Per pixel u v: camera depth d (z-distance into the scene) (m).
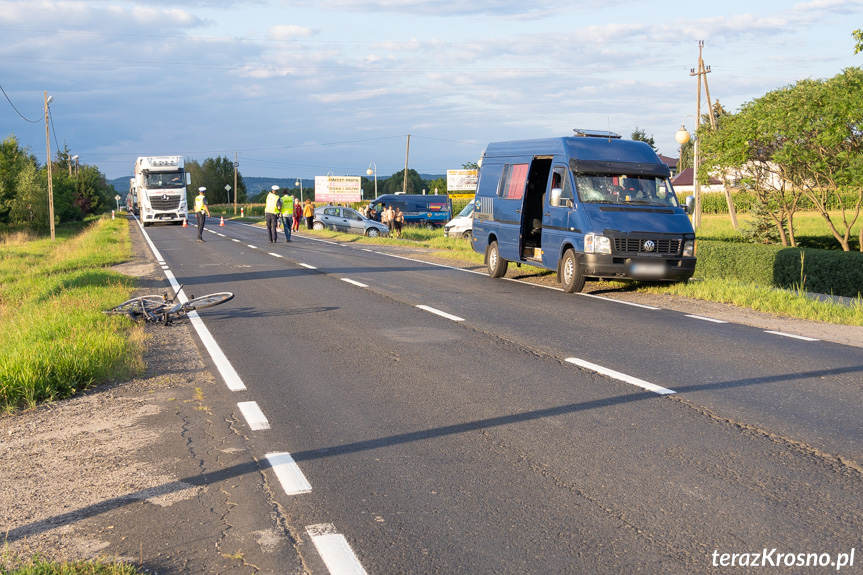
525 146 16.66
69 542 3.93
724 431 5.63
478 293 14.24
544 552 3.73
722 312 11.88
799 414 6.05
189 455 5.26
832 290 14.85
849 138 19.81
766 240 27.16
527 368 7.80
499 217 16.94
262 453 5.27
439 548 3.79
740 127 20.91
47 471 5.02
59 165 104.06
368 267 19.58
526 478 4.73
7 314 12.53
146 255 24.39
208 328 10.45
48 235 56.00
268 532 4.00
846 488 4.51
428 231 43.38
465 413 6.18
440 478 4.75
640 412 6.14
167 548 3.83
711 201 66.62
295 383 7.27
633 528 3.99
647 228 13.75
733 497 4.39
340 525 4.08
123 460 5.19
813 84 20.16
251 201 150.88
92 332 9.03
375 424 5.91
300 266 19.73
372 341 9.38
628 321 10.90
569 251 14.30
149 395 6.92
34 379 6.87
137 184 50.34
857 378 7.29
